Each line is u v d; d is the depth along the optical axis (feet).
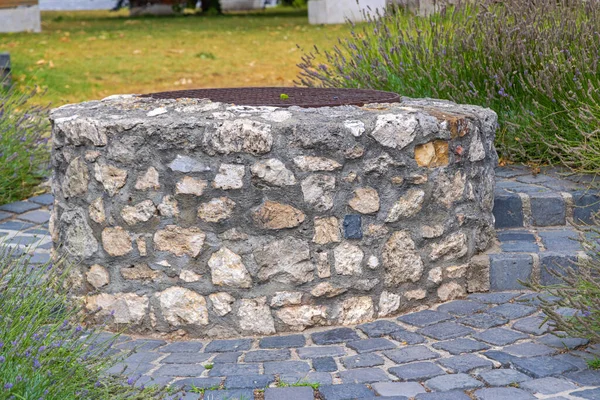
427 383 11.29
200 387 11.37
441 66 20.68
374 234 13.76
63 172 14.32
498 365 11.80
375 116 13.76
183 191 13.33
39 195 21.63
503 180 18.48
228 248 13.42
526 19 20.45
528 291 14.88
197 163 13.28
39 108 23.97
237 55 43.52
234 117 13.55
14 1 55.93
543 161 19.65
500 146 20.08
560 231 16.67
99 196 13.79
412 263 14.16
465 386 11.11
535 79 19.62
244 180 13.24
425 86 20.80
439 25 22.33
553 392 10.80
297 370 11.95
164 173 13.38
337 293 13.70
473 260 14.98
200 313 13.57
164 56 43.39
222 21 64.28
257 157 13.20
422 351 12.45
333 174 13.42
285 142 13.20
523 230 16.87
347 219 13.58
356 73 21.57
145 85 35.04
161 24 62.64
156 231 13.53
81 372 10.37
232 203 13.29
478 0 22.06
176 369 12.14
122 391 10.55
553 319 11.98
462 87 20.12
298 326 13.60
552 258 14.99
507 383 11.16
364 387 11.24
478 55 20.66
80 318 13.02
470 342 12.68
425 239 14.25
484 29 20.90
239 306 13.51
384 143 13.64
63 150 14.21
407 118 13.78
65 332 11.60
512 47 20.18
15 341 10.27
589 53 19.02
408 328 13.46
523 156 19.70
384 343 12.87
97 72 37.93
